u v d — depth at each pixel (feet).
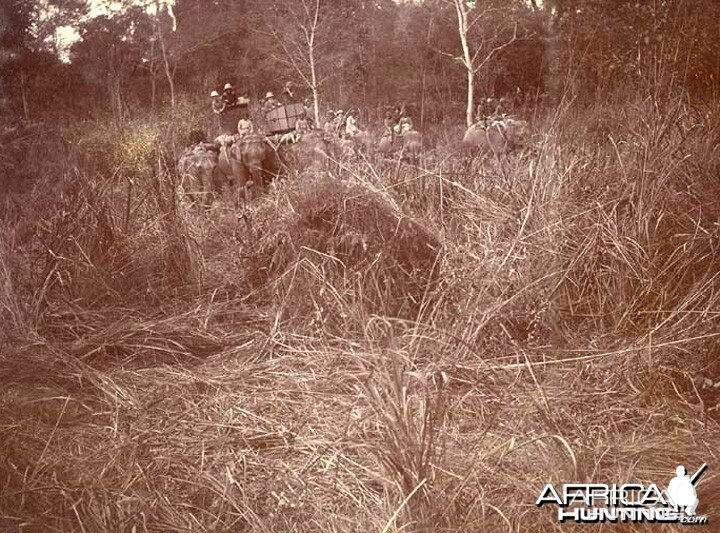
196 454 13.38
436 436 12.55
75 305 19.40
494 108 35.32
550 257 16.96
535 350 15.53
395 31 77.25
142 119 50.83
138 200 24.27
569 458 11.91
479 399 13.98
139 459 13.16
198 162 36.42
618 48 18.86
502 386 14.46
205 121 51.31
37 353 17.10
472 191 20.03
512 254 17.34
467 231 18.66
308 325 17.67
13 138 37.29
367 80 75.41
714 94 18.94
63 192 22.71
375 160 22.41
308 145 31.09
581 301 16.87
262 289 20.18
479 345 15.62
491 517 11.00
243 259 21.12
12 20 63.98
